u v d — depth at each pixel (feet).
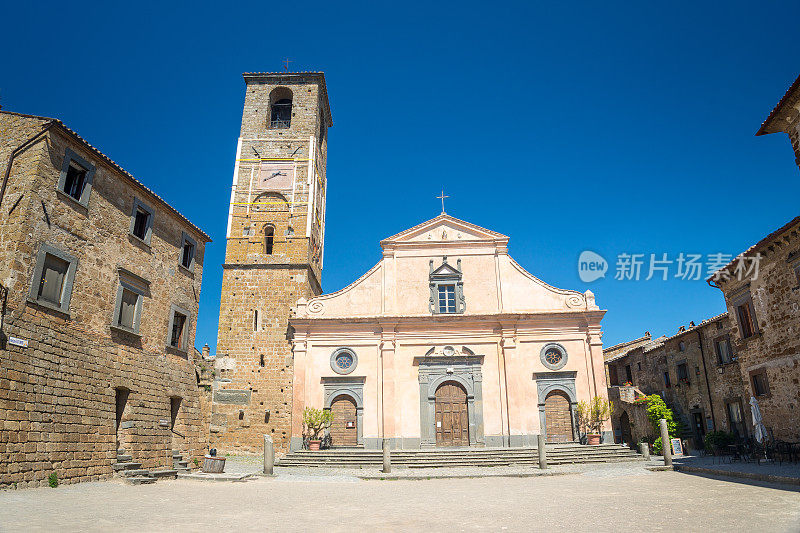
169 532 26.55
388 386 88.12
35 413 45.27
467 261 96.07
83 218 53.78
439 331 91.56
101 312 55.31
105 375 54.80
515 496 42.73
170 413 65.77
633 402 105.09
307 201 101.65
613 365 136.56
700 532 25.85
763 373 65.41
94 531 26.32
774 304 62.64
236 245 99.04
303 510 35.29
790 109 49.47
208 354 95.96
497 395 88.28
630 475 57.57
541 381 88.43
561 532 26.58
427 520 30.89
